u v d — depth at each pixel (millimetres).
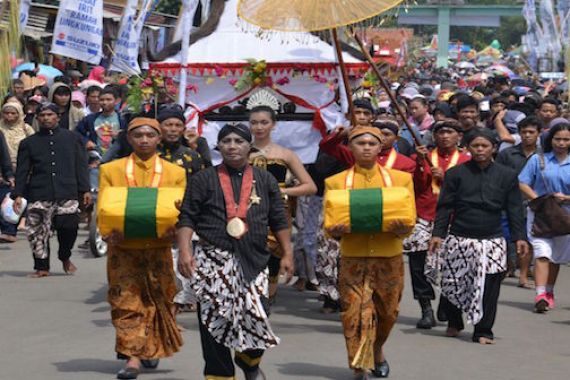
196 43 20797
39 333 16906
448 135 18766
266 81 20469
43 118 22094
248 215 12891
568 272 25000
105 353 15570
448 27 181625
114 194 13555
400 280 14117
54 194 22125
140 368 14664
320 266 18625
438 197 17109
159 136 14297
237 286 12844
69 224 22250
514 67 139625
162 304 14023
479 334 16875
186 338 16547
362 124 17641
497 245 16688
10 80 24609
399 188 13820
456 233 16797
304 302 19875
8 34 24328
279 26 16688
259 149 17172
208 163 17719
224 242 12844
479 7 182625
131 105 19266
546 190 20234
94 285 21359
